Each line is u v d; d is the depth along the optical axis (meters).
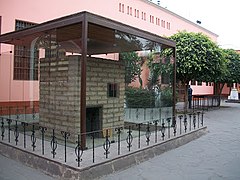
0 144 5.98
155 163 5.34
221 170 5.02
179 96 14.21
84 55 5.35
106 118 6.75
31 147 5.44
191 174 4.78
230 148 6.72
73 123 6.05
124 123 7.31
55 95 6.53
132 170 4.88
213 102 19.55
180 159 5.67
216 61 13.40
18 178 4.45
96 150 5.29
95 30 6.19
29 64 8.27
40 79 7.03
